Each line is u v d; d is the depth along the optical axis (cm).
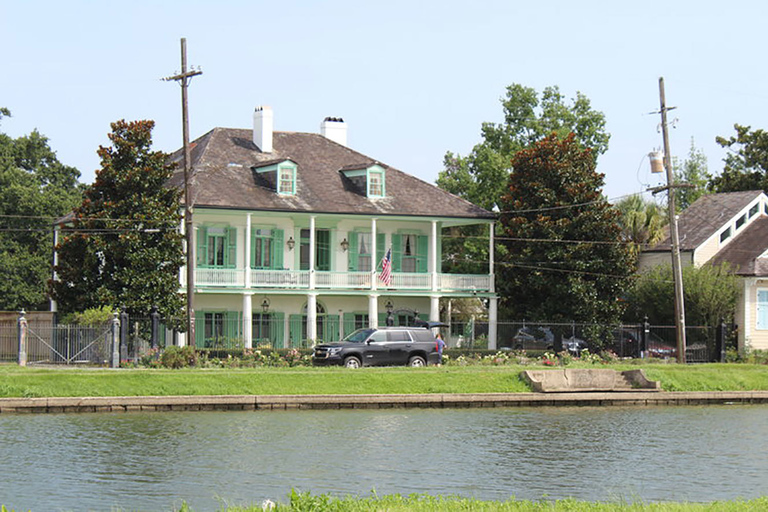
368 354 4678
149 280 4906
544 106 7775
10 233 7662
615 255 5891
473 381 4331
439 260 6159
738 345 5969
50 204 7612
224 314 5572
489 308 6006
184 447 2950
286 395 3909
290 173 5738
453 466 2777
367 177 5916
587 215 5909
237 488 2416
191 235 4588
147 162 5016
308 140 6369
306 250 5828
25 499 2256
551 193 5991
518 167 6162
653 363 5184
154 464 2692
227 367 4519
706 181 10594
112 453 2833
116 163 5012
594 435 3400
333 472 2645
